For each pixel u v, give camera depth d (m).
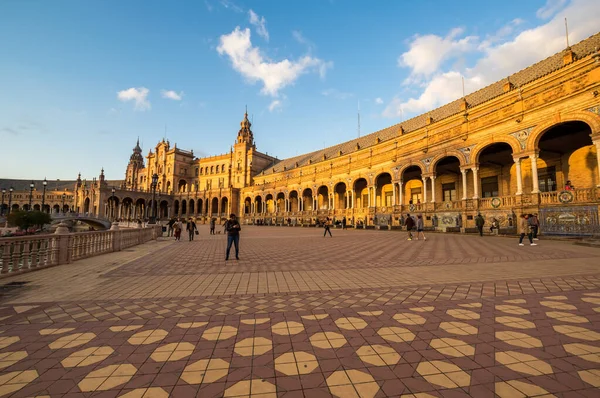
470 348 3.53
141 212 89.81
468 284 6.77
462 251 13.17
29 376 2.96
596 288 6.27
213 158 95.50
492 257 11.14
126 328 4.27
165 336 3.98
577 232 18.97
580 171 24.53
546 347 3.52
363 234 27.69
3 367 3.14
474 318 4.55
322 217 50.94
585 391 2.62
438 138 31.53
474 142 27.45
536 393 2.61
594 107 19.17
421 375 2.95
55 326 4.36
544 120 21.89
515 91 26.67
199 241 21.48
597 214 18.06
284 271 8.77
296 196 62.09
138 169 114.75
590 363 3.12
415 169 37.41
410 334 3.97
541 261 10.03
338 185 50.22
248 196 75.31
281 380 2.88
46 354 3.45
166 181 98.31
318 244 17.59
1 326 4.36
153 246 17.61
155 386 2.78
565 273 7.88
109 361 3.28
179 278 7.82
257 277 7.88
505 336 3.86
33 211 49.06
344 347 3.60
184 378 2.92
